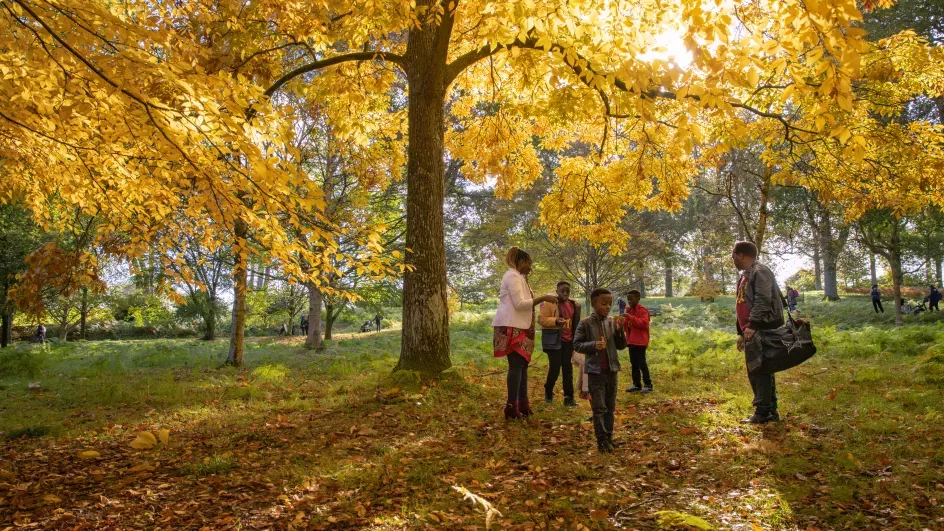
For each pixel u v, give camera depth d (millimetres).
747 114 10914
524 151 13070
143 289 28328
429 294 8750
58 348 24703
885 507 3449
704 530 3070
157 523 3635
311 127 14781
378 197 20453
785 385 7836
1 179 6281
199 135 3439
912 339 11750
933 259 28438
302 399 8383
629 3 4941
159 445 5605
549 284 24984
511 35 4406
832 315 28125
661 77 3461
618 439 5391
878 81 9656
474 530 3387
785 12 3113
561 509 3650
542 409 7016
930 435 4758
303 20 7945
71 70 3242
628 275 26719
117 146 4168
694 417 6152
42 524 3621
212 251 5660
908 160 10430
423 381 8242
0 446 5812
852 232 25719
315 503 3941
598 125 12039
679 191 11867
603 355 5004
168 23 4852
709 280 34344
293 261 4582
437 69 8742
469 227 29297
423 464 4762
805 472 4145
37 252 6211
